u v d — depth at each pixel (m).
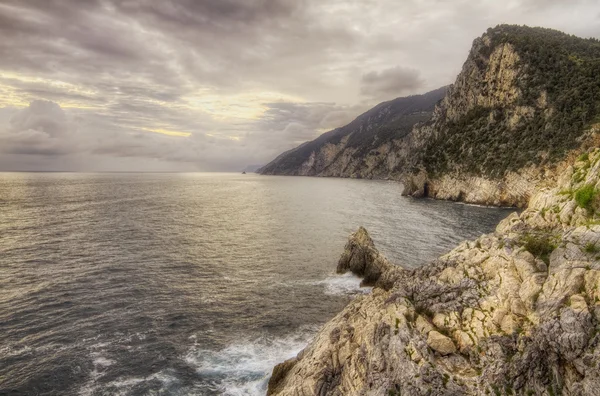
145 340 30.73
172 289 42.03
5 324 32.19
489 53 156.75
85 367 26.80
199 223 85.19
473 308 17.56
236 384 25.55
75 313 34.88
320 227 82.12
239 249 61.25
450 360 15.88
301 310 37.66
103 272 46.34
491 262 18.95
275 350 29.97
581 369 12.89
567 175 23.34
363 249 48.09
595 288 14.04
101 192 159.38
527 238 19.06
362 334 19.75
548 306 14.94
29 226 72.31
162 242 63.88
